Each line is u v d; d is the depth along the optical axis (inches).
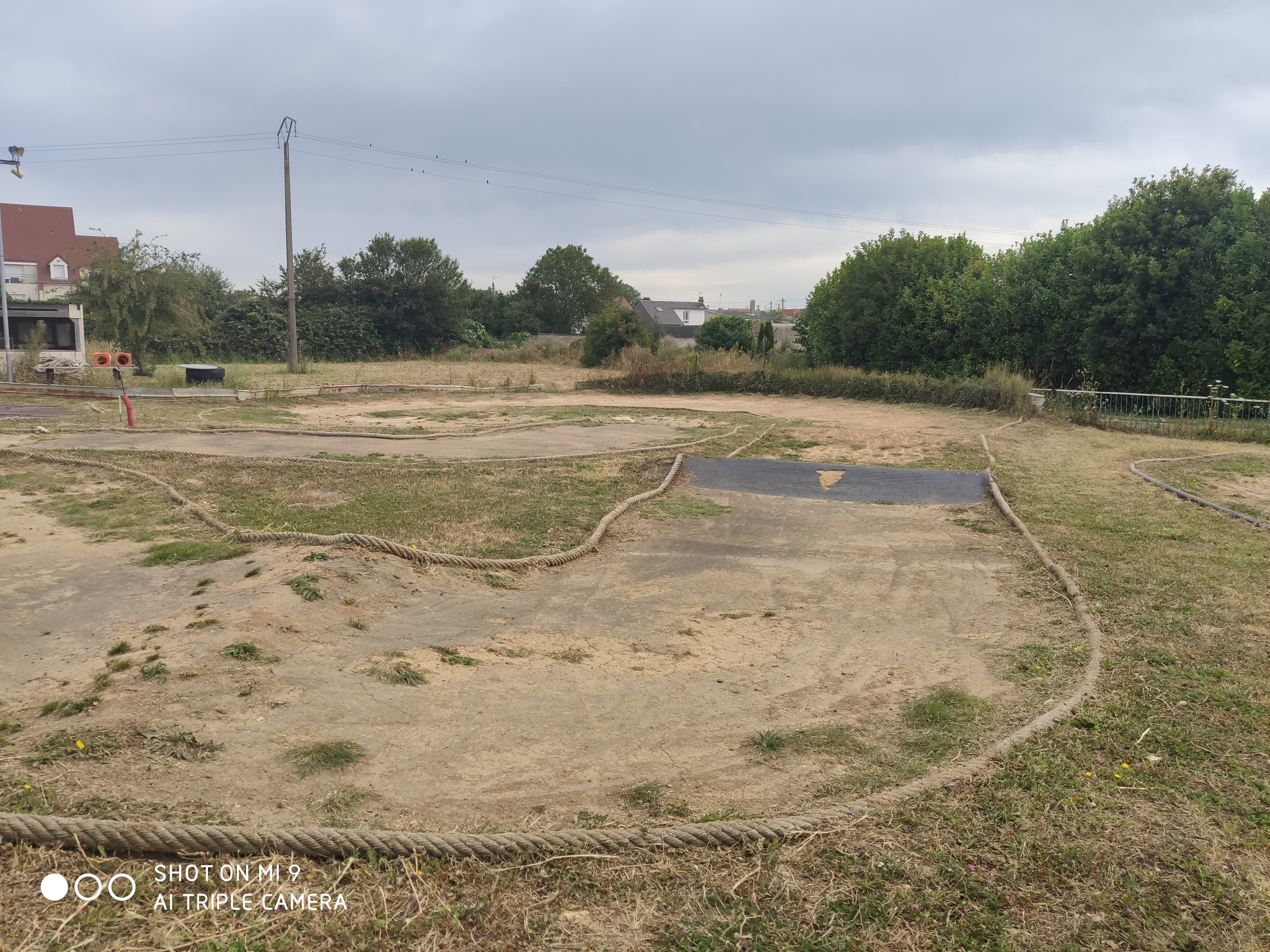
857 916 108.9
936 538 341.1
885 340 1057.5
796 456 550.6
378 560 266.1
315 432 605.3
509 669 198.5
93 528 320.5
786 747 160.9
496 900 110.6
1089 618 228.5
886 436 628.1
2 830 116.1
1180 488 426.0
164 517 338.0
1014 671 198.4
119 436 561.0
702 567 298.5
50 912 103.5
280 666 187.0
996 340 931.3
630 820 133.0
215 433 586.2
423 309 1875.0
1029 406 752.3
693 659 210.1
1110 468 492.1
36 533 312.5
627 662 207.2
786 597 265.1
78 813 125.2
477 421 709.9
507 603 251.1
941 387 856.3
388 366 1517.0
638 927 106.4
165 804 129.6
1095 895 113.3
